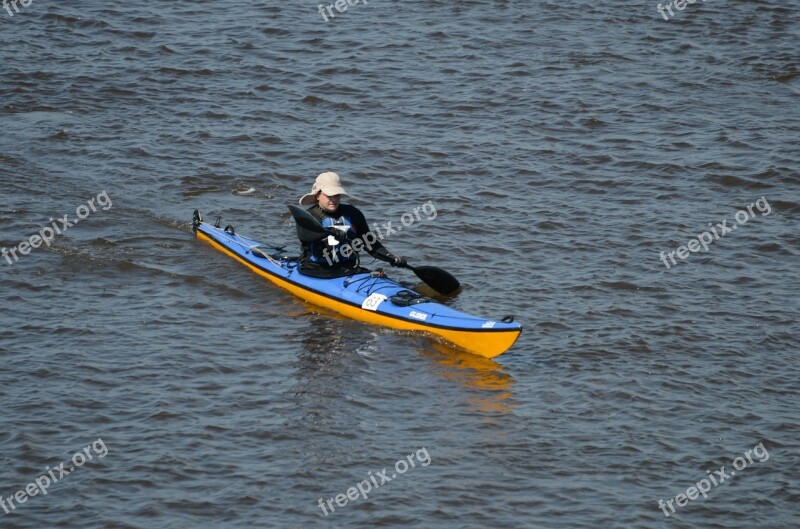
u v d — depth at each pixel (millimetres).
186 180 60781
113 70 76500
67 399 37906
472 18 89312
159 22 85875
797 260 52750
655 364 42188
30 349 41375
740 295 48781
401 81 76875
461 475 34344
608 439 36781
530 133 69188
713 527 32125
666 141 68125
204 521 31578
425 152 65812
